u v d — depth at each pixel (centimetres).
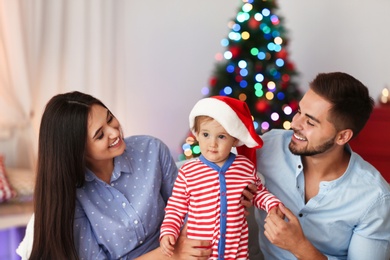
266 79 338
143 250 162
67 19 357
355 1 411
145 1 416
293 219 147
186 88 436
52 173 146
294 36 431
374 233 160
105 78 381
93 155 150
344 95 152
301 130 158
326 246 168
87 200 154
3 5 319
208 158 148
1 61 321
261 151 180
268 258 181
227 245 147
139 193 161
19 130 330
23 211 257
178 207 151
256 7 340
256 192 155
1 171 277
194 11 429
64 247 147
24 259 161
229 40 341
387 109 386
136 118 427
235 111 146
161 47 426
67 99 149
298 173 167
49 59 351
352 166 165
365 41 413
